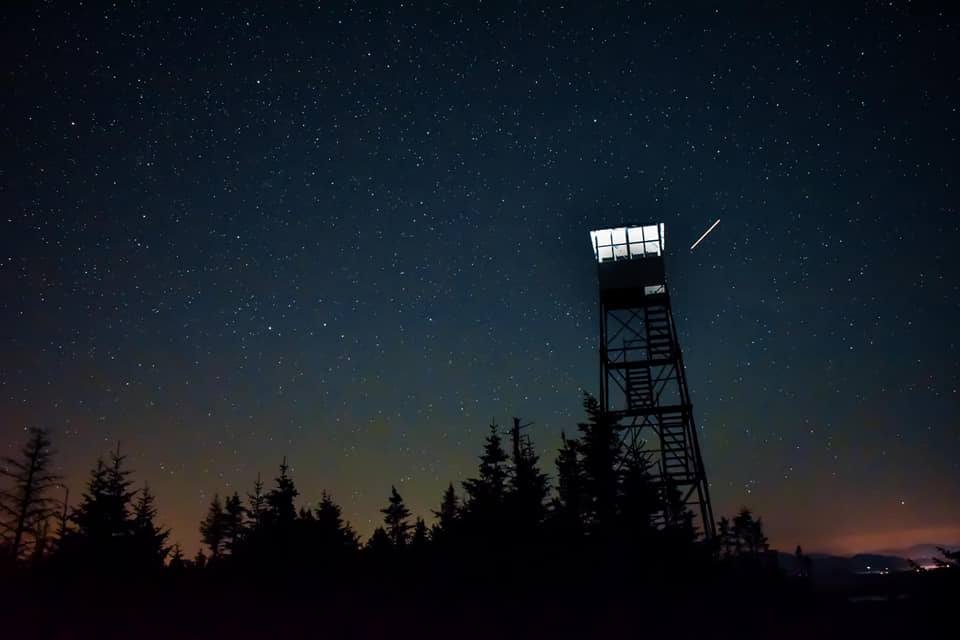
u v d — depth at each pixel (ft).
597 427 98.58
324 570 110.73
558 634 81.20
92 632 91.97
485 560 94.53
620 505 93.30
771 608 81.10
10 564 116.67
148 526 122.01
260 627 93.56
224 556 128.98
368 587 104.58
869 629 49.90
